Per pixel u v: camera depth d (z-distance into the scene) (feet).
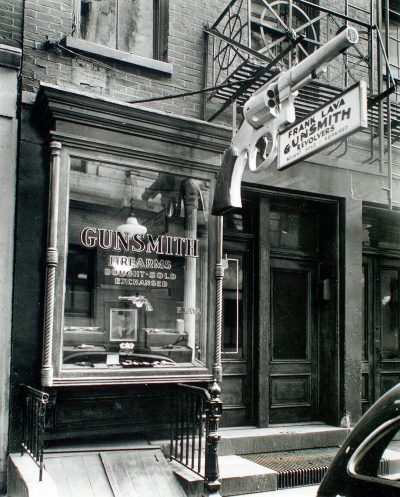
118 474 16.46
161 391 18.74
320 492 7.75
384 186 24.47
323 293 23.32
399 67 26.94
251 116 15.60
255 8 23.04
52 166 17.16
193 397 17.69
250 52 18.12
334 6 24.44
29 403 16.05
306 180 22.58
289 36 18.98
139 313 18.48
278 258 23.32
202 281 19.43
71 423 17.60
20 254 17.20
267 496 16.80
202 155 19.44
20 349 16.94
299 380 23.18
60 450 17.06
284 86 14.48
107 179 18.20
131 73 19.93
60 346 16.81
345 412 22.38
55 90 16.72
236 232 22.43
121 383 17.34
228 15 21.81
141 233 18.69
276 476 17.47
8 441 16.66
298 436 20.97
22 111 17.67
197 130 19.07
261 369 21.80
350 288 23.11
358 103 14.47
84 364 17.40
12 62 17.60
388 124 21.90
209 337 19.07
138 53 20.86
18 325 16.98
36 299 17.28
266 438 20.40
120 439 18.43
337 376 22.71
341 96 15.17
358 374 22.82
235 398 21.79
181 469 17.02
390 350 25.99
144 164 18.53
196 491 15.94
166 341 18.72
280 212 23.66
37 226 17.51
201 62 21.33
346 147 22.76
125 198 18.48
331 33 24.20
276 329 22.99
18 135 17.71
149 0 21.29
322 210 24.29
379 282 25.96
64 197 17.29
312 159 22.72
